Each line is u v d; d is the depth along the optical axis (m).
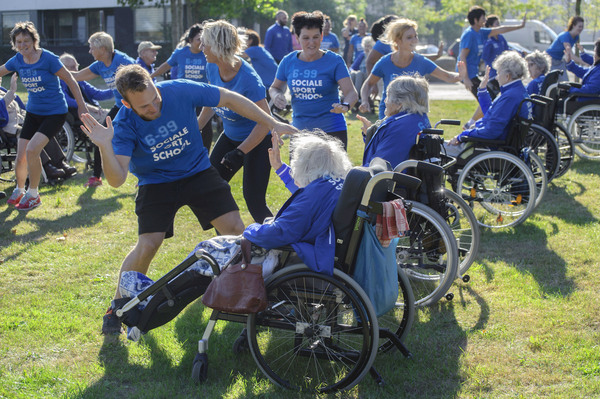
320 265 3.24
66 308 4.34
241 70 4.69
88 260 5.25
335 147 3.47
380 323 4.10
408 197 4.36
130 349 3.78
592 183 7.54
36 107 6.71
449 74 6.25
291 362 3.59
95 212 6.69
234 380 3.45
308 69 5.48
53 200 7.13
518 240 5.64
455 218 4.95
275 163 4.02
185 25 29.23
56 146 7.99
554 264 5.02
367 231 3.31
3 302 4.41
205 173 4.02
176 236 5.91
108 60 7.69
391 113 4.60
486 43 10.48
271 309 3.45
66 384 3.39
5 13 31.08
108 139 3.49
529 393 3.29
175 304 3.54
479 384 3.37
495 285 4.66
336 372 3.53
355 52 15.41
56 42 30.97
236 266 3.26
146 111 3.56
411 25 6.09
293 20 5.47
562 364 3.53
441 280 4.46
